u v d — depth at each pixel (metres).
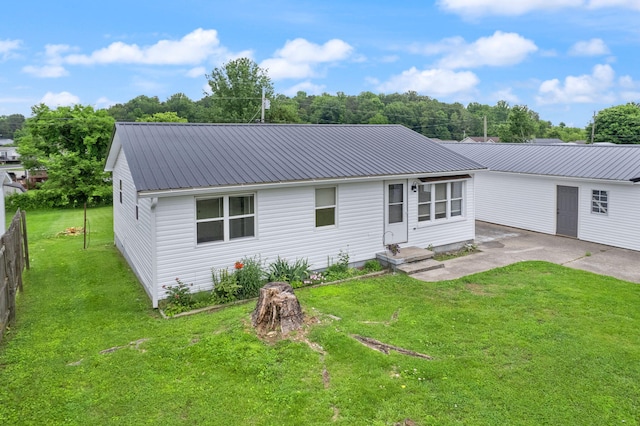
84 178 28.78
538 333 7.64
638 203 14.21
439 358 6.68
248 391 5.77
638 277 11.41
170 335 7.57
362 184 12.15
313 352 6.71
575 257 13.57
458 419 5.19
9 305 8.20
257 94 55.97
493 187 19.48
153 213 9.11
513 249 14.70
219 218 9.97
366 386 5.83
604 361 6.64
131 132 11.66
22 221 12.10
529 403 5.52
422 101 90.75
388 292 10.09
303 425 5.08
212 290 9.84
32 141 30.97
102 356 6.80
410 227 13.31
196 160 10.58
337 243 11.86
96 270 12.21
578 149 18.42
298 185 10.67
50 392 5.79
